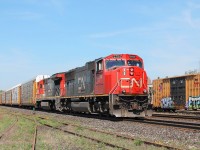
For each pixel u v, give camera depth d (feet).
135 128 54.70
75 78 96.12
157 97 139.33
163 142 39.65
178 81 125.08
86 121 71.67
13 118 88.38
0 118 90.84
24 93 175.01
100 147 36.70
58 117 89.30
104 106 75.41
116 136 44.65
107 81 72.69
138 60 76.33
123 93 70.28
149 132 49.44
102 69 75.31
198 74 114.11
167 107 131.03
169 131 49.06
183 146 36.45
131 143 38.78
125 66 71.92
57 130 54.85
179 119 75.46
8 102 235.61
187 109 119.14
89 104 84.17
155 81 141.90
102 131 50.08
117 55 75.20
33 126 63.36
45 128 59.62
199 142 38.96
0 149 35.35
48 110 134.41
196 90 114.32
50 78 126.82
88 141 40.81
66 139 43.29
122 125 59.93
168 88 131.23
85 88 86.94
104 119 75.31
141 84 72.43
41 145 38.55
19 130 55.47
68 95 103.04
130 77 71.61
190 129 49.73
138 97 71.97
